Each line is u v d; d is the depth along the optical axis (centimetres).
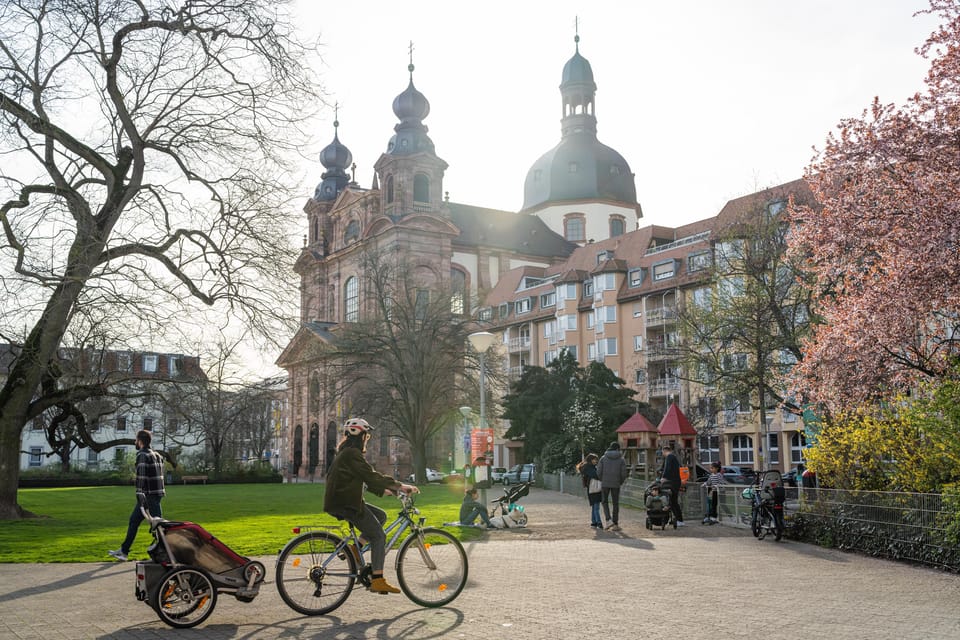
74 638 821
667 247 7000
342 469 941
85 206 2203
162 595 868
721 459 6209
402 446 7400
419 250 8038
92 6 2189
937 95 1822
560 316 7706
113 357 2581
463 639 812
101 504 3158
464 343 5950
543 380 5847
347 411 6191
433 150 8356
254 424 8394
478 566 1369
